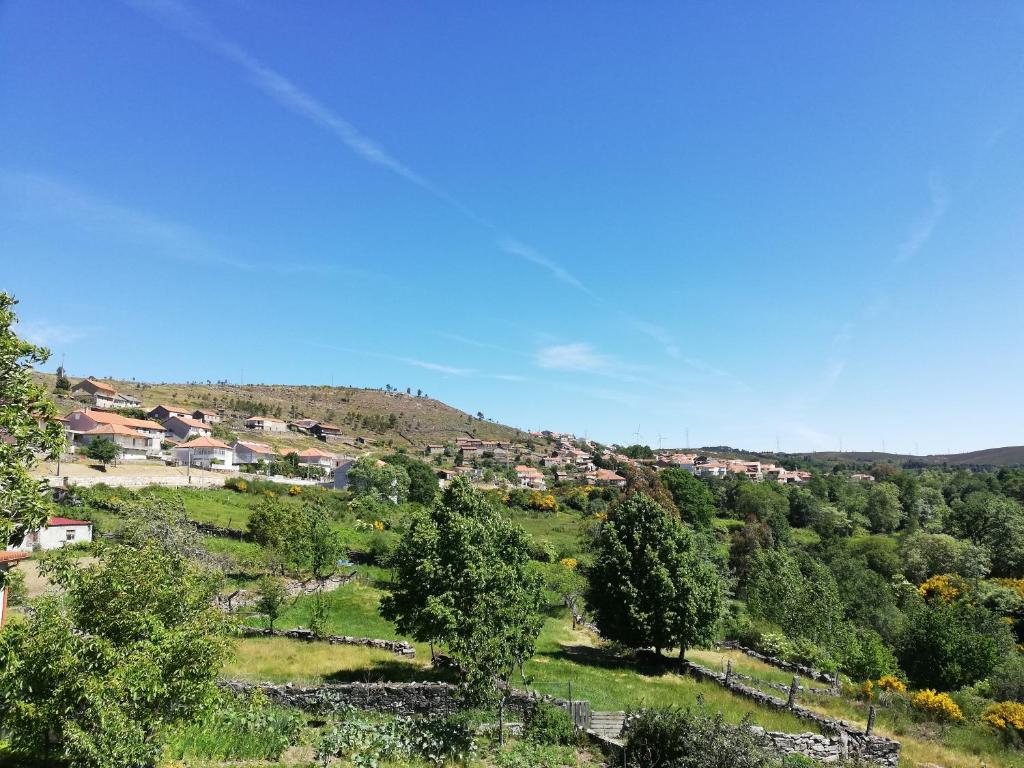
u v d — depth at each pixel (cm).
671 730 1434
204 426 12194
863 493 11888
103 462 6988
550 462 18938
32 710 907
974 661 3444
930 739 2222
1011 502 8912
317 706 1778
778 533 8788
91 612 1086
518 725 1712
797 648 3722
